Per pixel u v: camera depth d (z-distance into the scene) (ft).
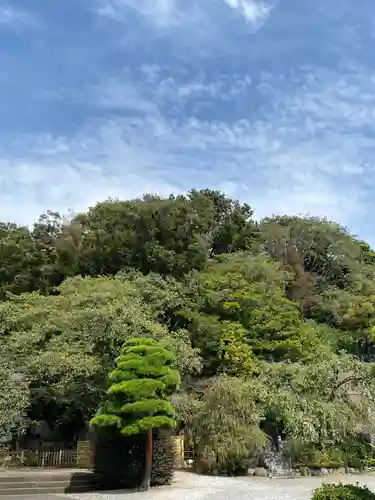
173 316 104.17
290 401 76.84
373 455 84.12
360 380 80.74
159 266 122.01
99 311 80.69
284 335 101.60
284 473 75.46
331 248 155.22
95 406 79.61
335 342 121.08
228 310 103.60
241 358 93.30
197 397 81.25
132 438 61.67
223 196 147.13
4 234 147.95
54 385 77.36
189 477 70.33
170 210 127.65
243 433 73.92
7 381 77.71
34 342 82.58
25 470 71.97
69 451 78.64
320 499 35.99
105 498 52.95
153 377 57.88
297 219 162.91
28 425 86.69
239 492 57.67
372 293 139.33
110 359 77.82
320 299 138.00
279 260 143.64
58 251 129.90
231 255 125.70
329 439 78.18
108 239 126.00
